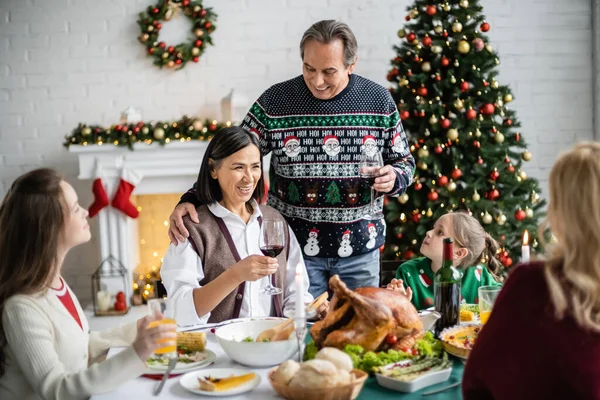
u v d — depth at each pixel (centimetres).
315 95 241
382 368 149
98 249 486
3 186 485
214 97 483
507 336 119
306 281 229
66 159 485
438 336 180
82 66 479
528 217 402
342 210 249
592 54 477
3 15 474
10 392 155
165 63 472
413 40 404
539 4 473
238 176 214
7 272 156
